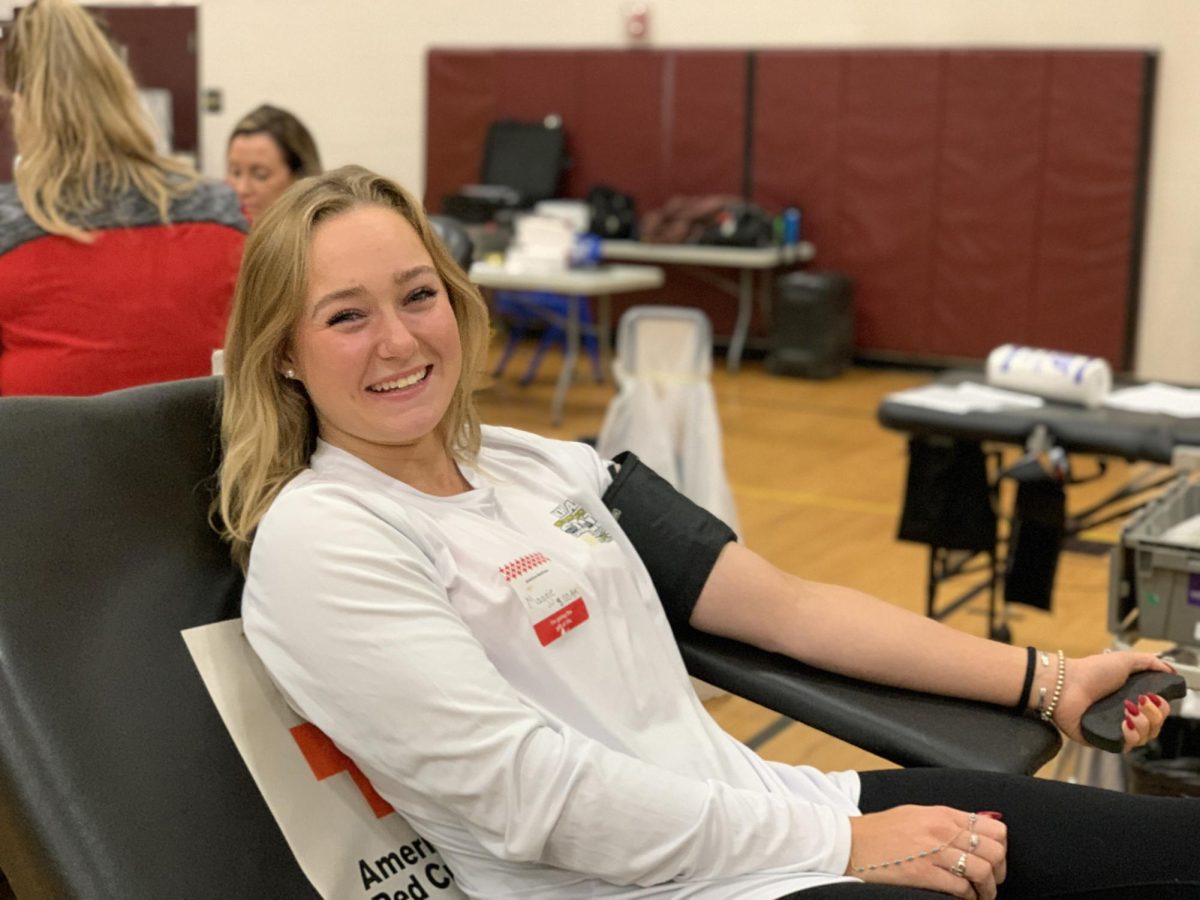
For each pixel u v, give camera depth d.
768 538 4.67
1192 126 7.05
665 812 1.19
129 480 1.30
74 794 1.09
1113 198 7.24
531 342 8.90
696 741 1.38
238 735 1.24
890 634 1.47
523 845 1.17
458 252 2.65
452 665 1.18
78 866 1.07
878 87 7.75
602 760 1.19
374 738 1.20
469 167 9.01
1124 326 7.34
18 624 1.14
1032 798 1.34
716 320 8.45
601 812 1.17
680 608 1.51
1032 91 7.34
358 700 1.19
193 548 1.32
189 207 2.14
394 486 1.34
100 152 2.06
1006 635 3.45
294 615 1.21
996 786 1.36
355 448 1.35
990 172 7.54
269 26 9.43
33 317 2.04
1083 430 3.10
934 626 1.49
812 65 7.91
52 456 1.25
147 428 1.34
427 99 9.06
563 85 8.64
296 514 1.23
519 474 1.49
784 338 7.84
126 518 1.28
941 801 1.36
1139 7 7.09
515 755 1.16
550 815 1.16
